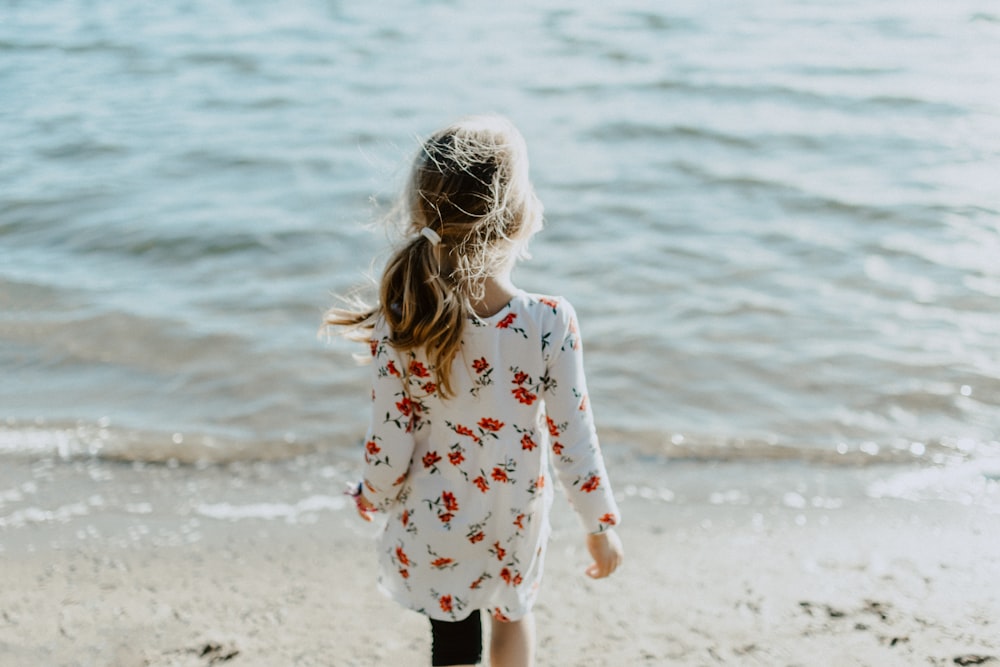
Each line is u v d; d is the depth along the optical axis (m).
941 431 4.14
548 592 2.96
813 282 5.60
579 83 10.27
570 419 1.96
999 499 3.60
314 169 7.46
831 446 4.04
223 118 8.84
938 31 12.39
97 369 4.59
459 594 2.03
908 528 3.38
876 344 4.87
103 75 10.31
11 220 6.36
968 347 4.82
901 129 8.57
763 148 8.12
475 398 1.94
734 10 13.99
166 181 7.16
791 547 3.25
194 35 12.25
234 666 2.57
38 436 4.00
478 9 14.13
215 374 4.56
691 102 9.54
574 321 1.96
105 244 6.05
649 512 3.52
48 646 2.64
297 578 3.03
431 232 1.86
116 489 3.62
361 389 4.46
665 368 4.66
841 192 7.01
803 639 2.68
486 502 1.99
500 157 1.87
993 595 2.89
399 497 2.06
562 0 14.83
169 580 3.00
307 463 3.88
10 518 3.38
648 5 14.38
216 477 3.75
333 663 2.60
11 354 4.70
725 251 6.03
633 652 2.64
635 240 6.21
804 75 10.46
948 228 6.34
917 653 2.60
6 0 13.87
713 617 2.81
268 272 5.71
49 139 8.08
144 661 2.58
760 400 4.41
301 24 13.01
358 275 5.65
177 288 5.48
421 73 10.68
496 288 1.93
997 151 7.88
